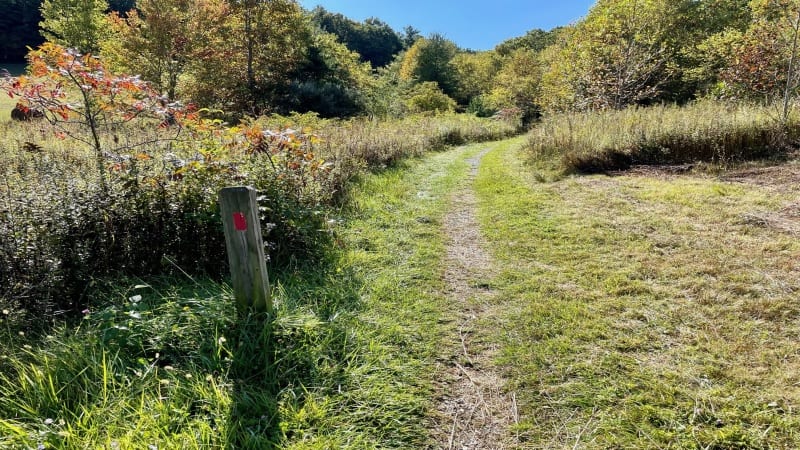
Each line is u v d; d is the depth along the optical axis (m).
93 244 2.89
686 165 6.82
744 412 1.95
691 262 3.53
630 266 3.60
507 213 5.49
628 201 5.37
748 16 17.33
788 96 7.40
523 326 2.85
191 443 1.67
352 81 27.98
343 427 1.94
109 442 1.58
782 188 5.16
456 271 3.83
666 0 17.00
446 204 6.19
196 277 3.15
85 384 1.90
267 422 1.89
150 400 1.88
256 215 2.34
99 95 3.60
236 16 20.56
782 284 3.03
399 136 10.95
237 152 4.05
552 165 8.24
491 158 11.04
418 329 2.82
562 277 3.54
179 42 18.38
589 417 2.02
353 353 2.43
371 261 3.93
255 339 2.29
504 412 2.11
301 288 3.14
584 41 15.90
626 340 2.58
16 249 2.57
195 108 4.08
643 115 8.60
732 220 4.31
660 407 2.03
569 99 16.50
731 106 8.16
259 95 21.17
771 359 2.30
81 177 3.14
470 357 2.56
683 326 2.68
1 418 1.75
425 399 2.18
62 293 2.69
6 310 2.21
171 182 3.24
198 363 2.18
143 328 2.27
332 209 5.07
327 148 6.96
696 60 16.25
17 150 5.29
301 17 22.77
